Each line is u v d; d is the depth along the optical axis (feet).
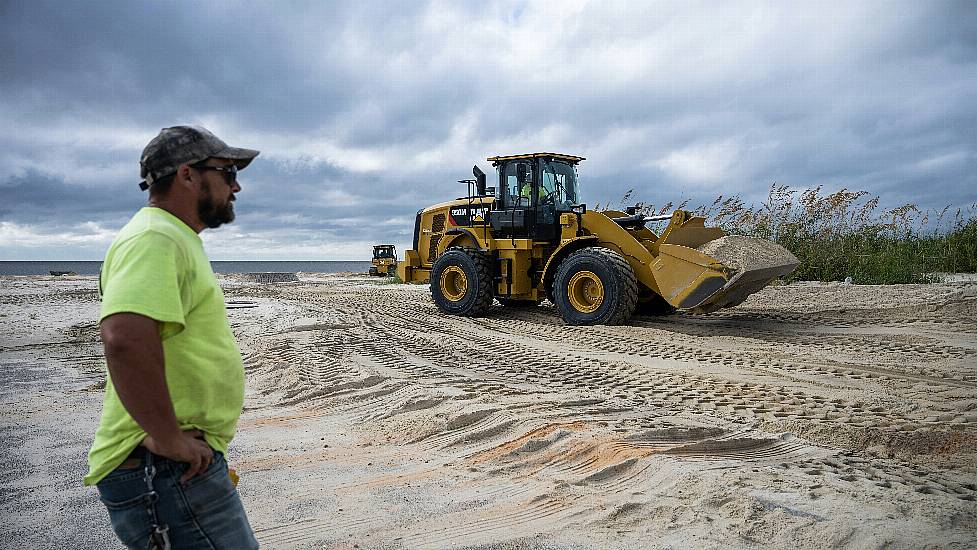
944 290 39.96
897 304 35.88
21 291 67.72
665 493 11.75
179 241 6.12
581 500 11.71
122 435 6.03
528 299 40.57
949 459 13.84
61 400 20.13
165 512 6.02
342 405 19.38
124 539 6.25
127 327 5.55
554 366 24.29
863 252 51.57
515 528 10.69
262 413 18.78
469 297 39.91
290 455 14.89
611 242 35.60
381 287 71.87
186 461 5.98
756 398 18.90
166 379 5.94
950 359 23.22
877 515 10.30
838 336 28.43
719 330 31.24
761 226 52.44
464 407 17.65
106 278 6.04
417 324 37.14
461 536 10.45
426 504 11.80
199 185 6.53
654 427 15.51
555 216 39.04
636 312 38.04
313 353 27.12
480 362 25.27
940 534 9.63
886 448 14.60
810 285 47.67
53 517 11.50
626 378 21.89
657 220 37.78
